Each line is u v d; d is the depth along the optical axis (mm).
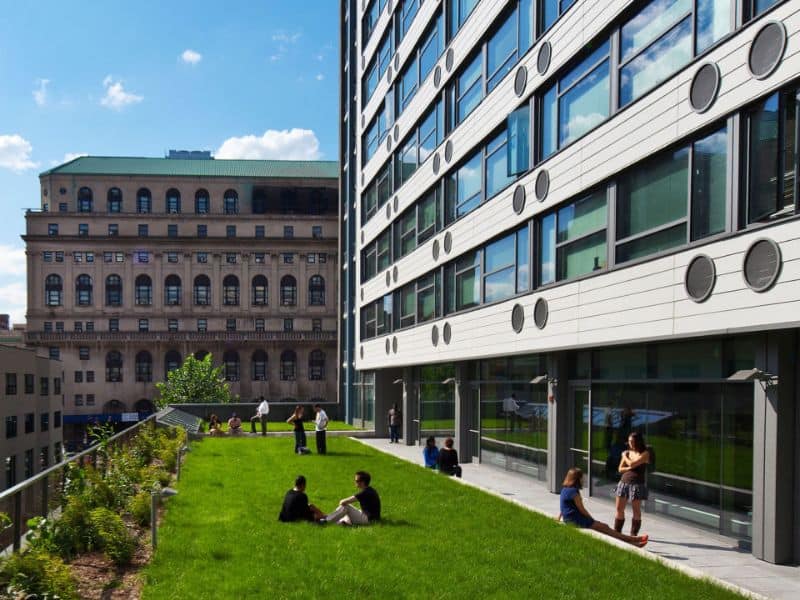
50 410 65625
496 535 12055
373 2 39219
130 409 90688
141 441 20156
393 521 13188
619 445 16359
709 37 12422
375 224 38719
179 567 9773
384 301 36906
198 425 39156
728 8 11961
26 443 56750
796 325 10289
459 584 9219
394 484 17688
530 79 19125
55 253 91875
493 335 21781
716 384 13141
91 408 90062
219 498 15344
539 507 16250
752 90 11219
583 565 10203
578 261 17031
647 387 15344
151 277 93188
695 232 12750
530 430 20953
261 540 11406
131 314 92375
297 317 94688
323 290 95562
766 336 11609
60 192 95125
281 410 51406
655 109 13734
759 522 11625
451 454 20578
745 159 11562
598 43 16125
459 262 25406
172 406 48344
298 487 13180
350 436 39656
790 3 10516
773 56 10805
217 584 9055
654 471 15094
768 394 11523
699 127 12438
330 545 11156
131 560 10250
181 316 92938
